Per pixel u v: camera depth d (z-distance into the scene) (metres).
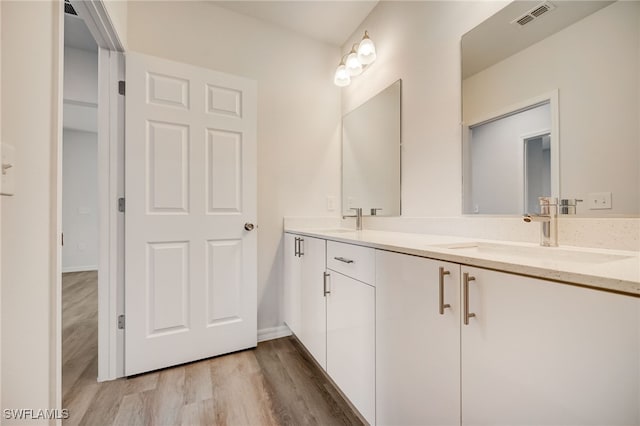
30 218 0.65
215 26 1.94
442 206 1.49
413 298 0.93
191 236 1.72
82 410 1.29
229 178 1.85
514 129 1.16
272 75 2.14
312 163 2.28
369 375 1.13
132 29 1.69
